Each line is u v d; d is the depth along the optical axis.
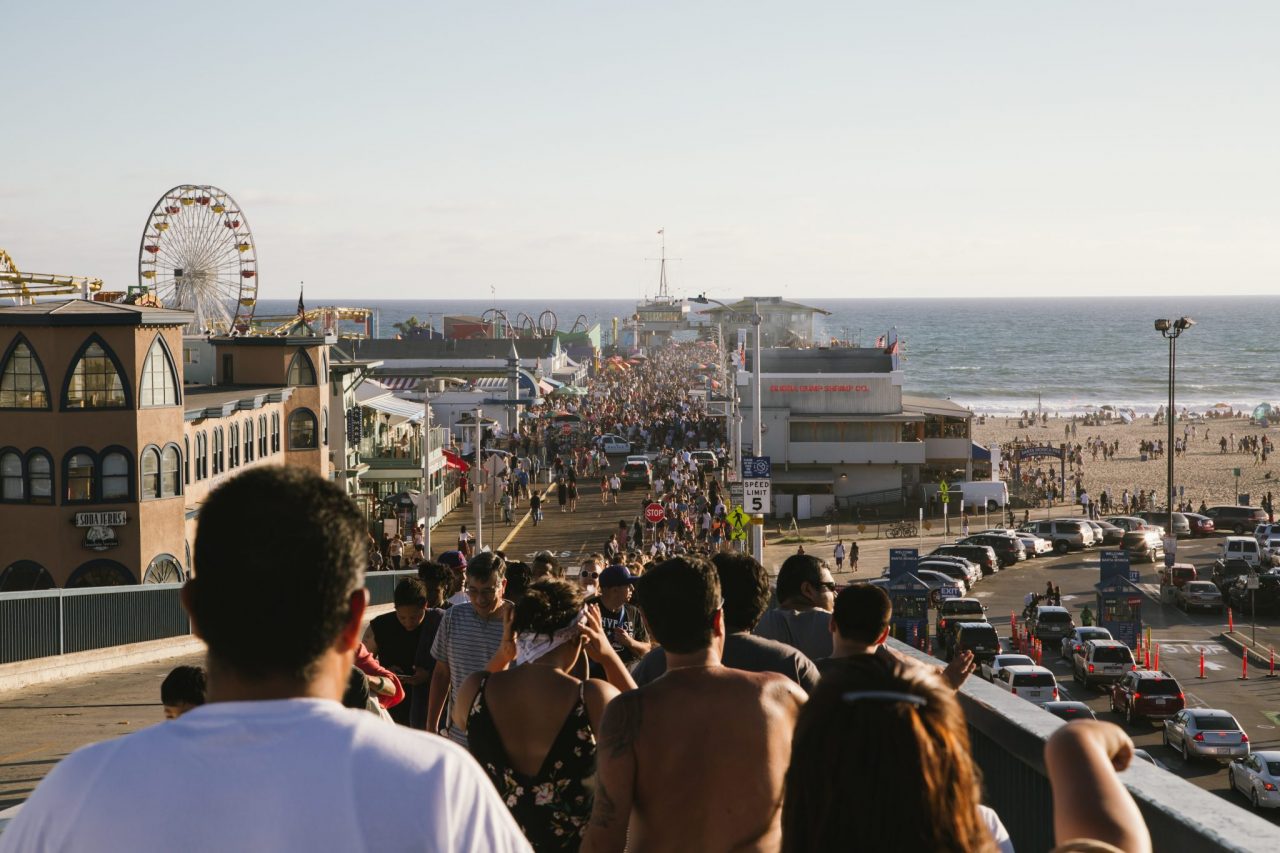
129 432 40.94
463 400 104.94
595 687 5.83
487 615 7.93
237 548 2.39
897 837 2.16
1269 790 27.81
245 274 60.84
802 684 5.58
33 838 2.29
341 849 2.23
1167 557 59.47
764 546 75.69
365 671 7.88
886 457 88.31
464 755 2.39
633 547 52.75
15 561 40.44
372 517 66.06
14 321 39.97
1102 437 147.25
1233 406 196.12
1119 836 2.10
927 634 47.94
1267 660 46.12
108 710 21.12
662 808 4.41
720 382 149.50
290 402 56.62
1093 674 41.19
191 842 2.22
